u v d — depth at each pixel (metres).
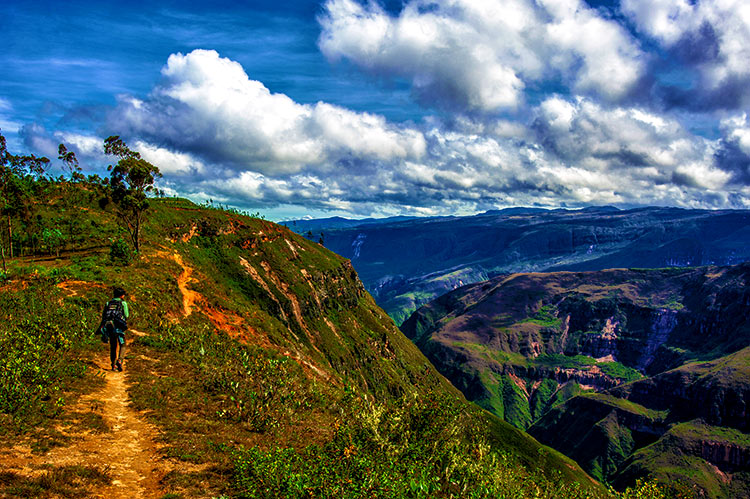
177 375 17.16
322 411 17.95
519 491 12.26
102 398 12.92
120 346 16.03
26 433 9.32
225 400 15.45
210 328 37.94
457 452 11.99
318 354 103.44
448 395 13.52
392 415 12.23
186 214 97.06
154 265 49.44
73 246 52.25
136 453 9.89
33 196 59.62
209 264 89.62
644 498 15.07
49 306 21.84
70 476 7.89
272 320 77.00
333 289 147.12
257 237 117.19
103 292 29.23
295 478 8.56
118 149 50.69
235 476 9.32
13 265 37.75
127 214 55.06
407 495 9.26
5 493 6.74
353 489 8.44
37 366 12.42
